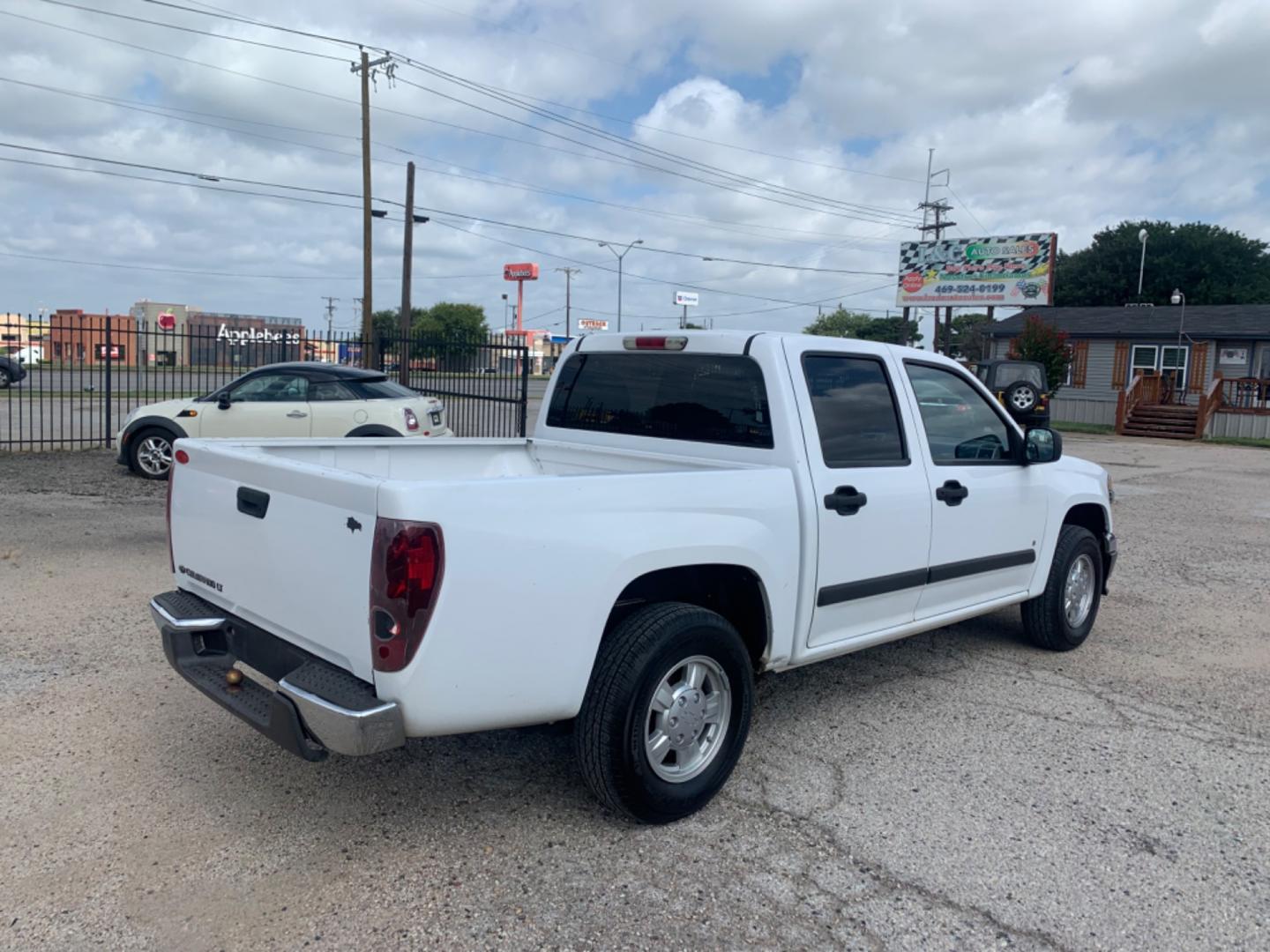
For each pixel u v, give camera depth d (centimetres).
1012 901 315
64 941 278
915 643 614
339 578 307
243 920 291
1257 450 2541
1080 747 446
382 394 1170
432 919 294
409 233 2728
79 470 1220
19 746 404
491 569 304
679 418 463
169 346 3919
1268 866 342
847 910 307
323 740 297
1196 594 775
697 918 300
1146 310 3694
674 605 359
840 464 428
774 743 440
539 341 8800
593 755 338
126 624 575
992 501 510
